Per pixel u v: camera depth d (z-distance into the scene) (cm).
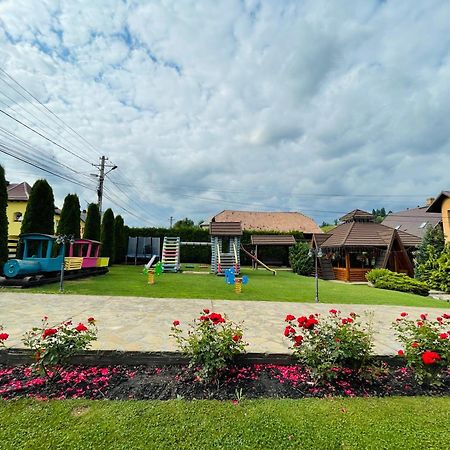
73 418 218
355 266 1744
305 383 296
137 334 412
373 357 341
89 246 1273
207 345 297
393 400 266
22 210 2102
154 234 2470
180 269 1764
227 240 1947
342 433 212
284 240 2231
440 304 842
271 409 242
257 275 1639
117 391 266
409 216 2945
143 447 189
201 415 228
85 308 589
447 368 315
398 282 1248
